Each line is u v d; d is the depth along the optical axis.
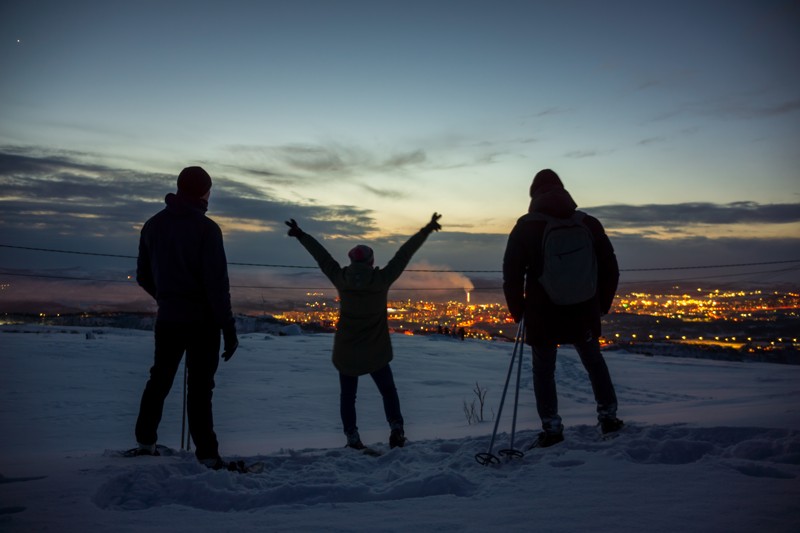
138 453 3.79
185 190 3.95
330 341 32.16
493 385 16.59
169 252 3.81
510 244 3.91
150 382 3.84
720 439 3.40
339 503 2.42
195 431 3.65
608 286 4.00
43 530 2.07
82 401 11.39
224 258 3.89
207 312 3.85
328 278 4.72
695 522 1.98
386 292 4.73
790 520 1.97
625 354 33.06
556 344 3.82
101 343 25.36
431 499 2.44
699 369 24.66
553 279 3.72
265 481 3.09
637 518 2.05
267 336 35.03
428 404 12.19
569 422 6.65
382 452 4.27
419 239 4.77
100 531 2.07
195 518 2.23
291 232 4.78
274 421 9.71
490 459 3.34
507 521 2.08
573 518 2.08
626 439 3.48
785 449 2.96
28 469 3.13
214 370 3.86
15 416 9.38
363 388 15.17
